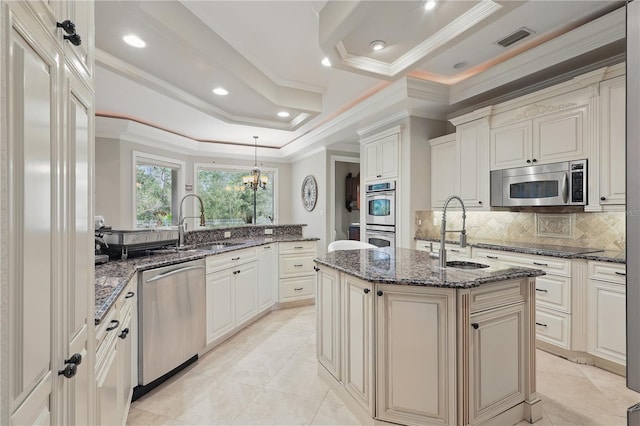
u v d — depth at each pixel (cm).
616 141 249
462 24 233
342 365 212
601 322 248
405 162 416
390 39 258
